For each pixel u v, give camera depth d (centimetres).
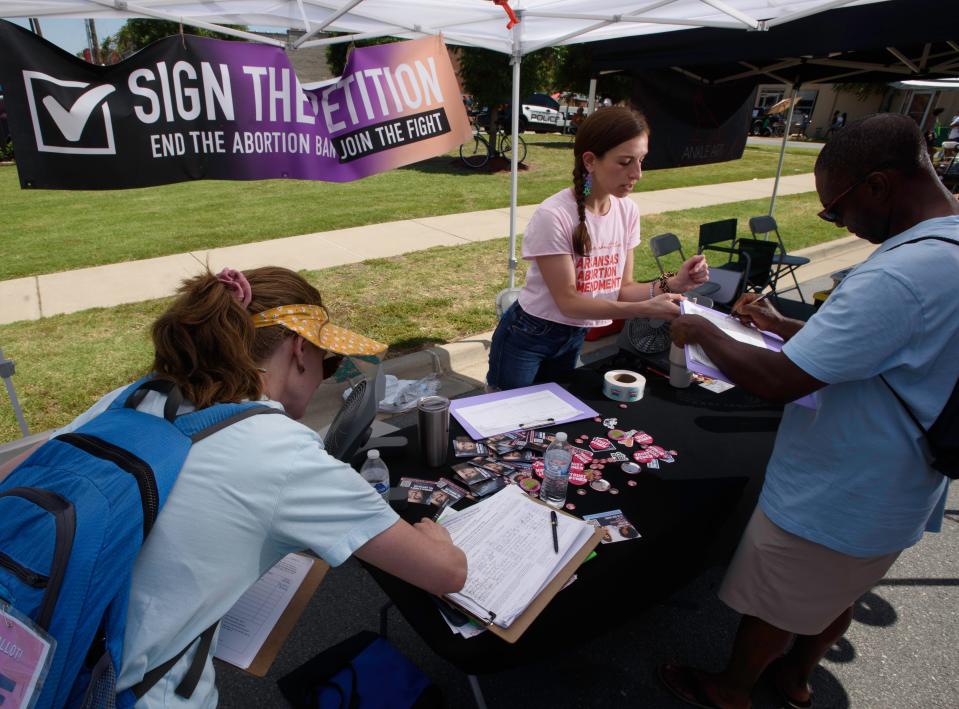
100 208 883
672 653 198
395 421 334
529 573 128
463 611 120
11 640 70
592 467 175
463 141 318
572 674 189
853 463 120
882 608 220
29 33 213
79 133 230
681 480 170
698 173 1354
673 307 199
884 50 394
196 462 84
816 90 2545
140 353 400
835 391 120
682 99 455
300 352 106
